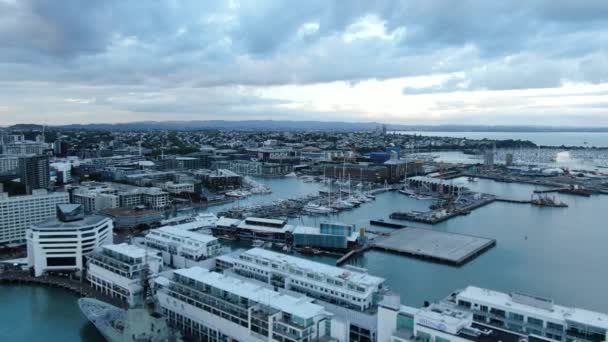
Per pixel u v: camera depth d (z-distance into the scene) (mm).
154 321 171875
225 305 173250
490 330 140750
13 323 199500
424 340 141500
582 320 148625
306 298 177625
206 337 180875
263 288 180625
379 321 158000
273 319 156375
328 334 159375
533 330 153625
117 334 172875
